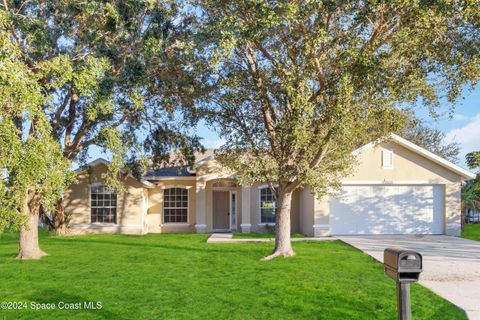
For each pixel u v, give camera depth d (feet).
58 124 50.19
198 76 46.01
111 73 43.57
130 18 43.68
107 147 44.04
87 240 66.54
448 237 67.36
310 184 43.11
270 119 45.09
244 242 62.44
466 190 98.73
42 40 38.88
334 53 38.50
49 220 78.89
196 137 61.98
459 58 33.88
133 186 80.18
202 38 37.35
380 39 36.40
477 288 33.42
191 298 30.81
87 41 43.09
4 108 27.76
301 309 28.30
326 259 45.80
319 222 70.49
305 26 37.60
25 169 28.48
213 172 81.25
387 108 39.93
